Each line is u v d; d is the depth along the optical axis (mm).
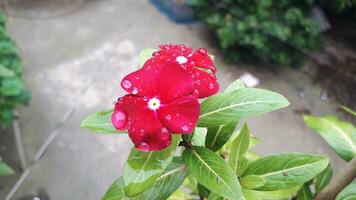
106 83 499
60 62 551
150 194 146
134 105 118
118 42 565
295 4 484
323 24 465
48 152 378
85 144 374
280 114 445
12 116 432
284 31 472
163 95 120
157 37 564
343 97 440
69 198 344
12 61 441
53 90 515
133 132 116
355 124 382
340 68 456
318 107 445
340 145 179
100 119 135
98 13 617
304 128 434
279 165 152
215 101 133
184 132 116
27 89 512
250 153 213
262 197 188
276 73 484
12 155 443
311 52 479
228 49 496
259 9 489
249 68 485
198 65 131
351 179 161
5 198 367
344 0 432
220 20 512
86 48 570
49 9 613
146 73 123
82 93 484
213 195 153
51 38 584
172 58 131
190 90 120
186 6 567
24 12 609
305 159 150
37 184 356
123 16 607
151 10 601
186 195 221
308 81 471
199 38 541
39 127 473
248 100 130
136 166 123
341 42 456
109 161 351
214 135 155
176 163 152
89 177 350
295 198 196
